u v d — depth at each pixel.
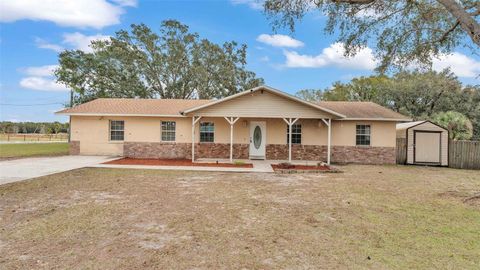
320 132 16.92
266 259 3.88
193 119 15.46
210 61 32.09
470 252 4.16
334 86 41.88
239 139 17.17
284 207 6.70
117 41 30.33
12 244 4.32
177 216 5.88
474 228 5.27
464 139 21.19
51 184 9.05
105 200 7.14
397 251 4.19
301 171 12.52
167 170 12.64
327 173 12.48
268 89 14.84
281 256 3.98
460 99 26.91
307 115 15.10
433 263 3.79
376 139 16.64
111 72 29.73
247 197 7.70
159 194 7.91
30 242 4.41
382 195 8.11
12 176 10.39
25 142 34.41
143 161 15.63
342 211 6.39
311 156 16.92
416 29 10.86
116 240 4.54
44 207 6.41
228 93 32.69
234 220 5.66
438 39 10.96
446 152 16.30
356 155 16.72
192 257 3.93
